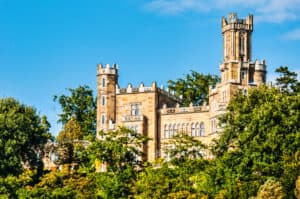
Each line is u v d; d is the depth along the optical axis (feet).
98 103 632.79
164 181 423.64
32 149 541.75
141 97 622.54
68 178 471.21
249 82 599.57
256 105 468.75
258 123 441.68
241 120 462.60
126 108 625.82
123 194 441.27
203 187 428.97
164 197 417.69
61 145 562.25
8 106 554.46
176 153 484.74
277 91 490.90
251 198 396.16
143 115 618.44
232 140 467.11
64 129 634.02
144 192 428.15
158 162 474.90
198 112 603.67
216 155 470.80
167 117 614.34
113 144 488.85
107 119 627.46
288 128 439.63
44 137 549.54
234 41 617.62
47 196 443.73
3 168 508.12
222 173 430.20
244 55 617.21
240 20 620.90
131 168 466.70
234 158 434.71
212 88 628.28
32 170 511.40
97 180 458.09
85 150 535.60
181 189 421.59
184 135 495.00
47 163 562.66
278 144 430.20
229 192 411.95
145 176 442.50
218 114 583.17
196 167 456.04
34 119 555.28
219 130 577.43
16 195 460.96
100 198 442.09
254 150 431.02
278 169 419.33
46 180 465.47
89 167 509.35
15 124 533.55
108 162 485.97
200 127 601.21
